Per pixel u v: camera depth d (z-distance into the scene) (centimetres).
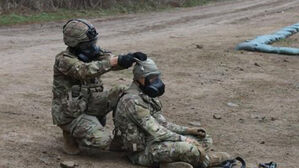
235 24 2656
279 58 1630
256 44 1747
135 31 2359
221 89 1199
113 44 1886
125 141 649
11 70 1338
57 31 2308
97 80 689
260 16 3055
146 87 639
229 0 4312
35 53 1669
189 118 948
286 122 948
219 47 1802
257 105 1067
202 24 2677
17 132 779
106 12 3081
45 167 647
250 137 846
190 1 3862
